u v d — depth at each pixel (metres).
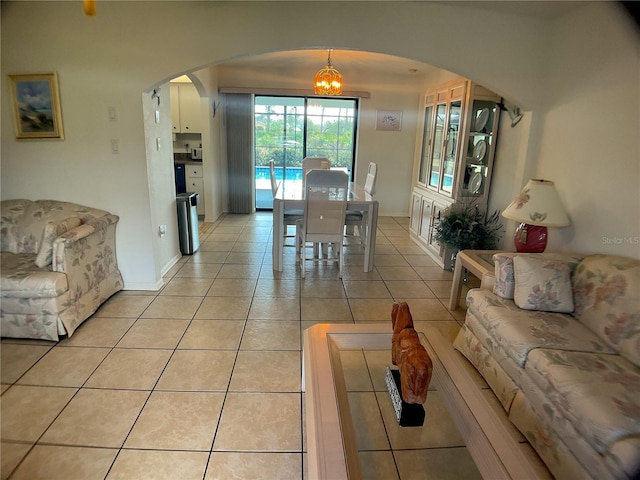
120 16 2.79
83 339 2.54
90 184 3.09
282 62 5.33
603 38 2.36
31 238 2.84
